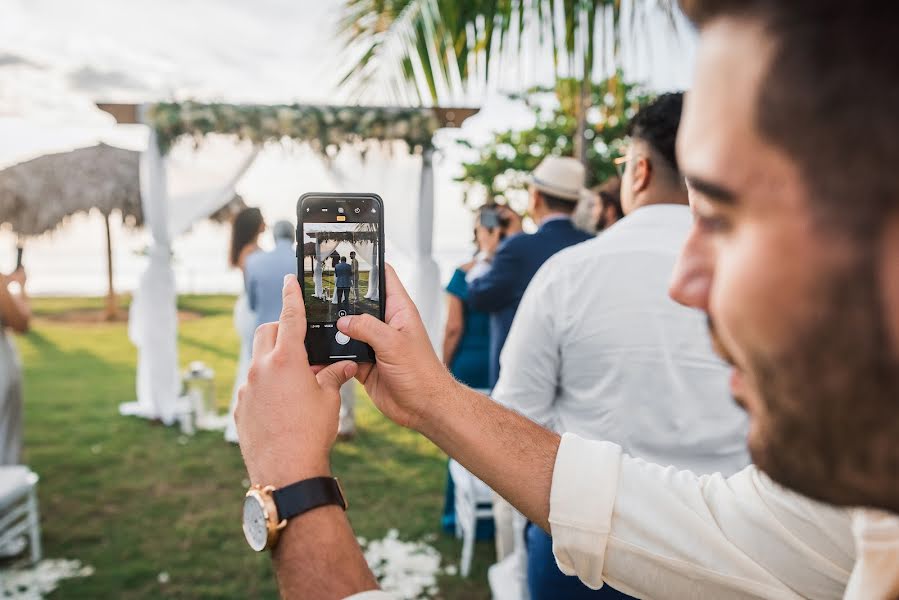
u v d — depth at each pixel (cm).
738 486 78
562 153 1049
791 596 71
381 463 517
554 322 157
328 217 93
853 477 28
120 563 353
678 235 154
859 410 27
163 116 573
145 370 632
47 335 1191
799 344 27
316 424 67
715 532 75
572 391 158
